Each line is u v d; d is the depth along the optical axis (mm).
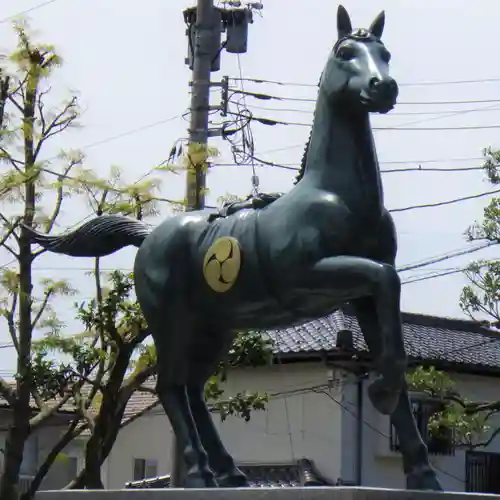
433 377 14047
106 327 11492
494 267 14750
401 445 5602
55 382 11852
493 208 14336
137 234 6734
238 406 13117
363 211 5527
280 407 20125
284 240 5617
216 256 5957
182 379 6246
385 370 5203
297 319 5859
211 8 13641
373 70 5402
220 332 6324
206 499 5395
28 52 12336
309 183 5672
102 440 11750
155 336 6309
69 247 6879
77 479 12039
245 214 5980
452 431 15680
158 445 22875
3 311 12211
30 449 23172
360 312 5711
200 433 6211
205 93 13438
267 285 5754
